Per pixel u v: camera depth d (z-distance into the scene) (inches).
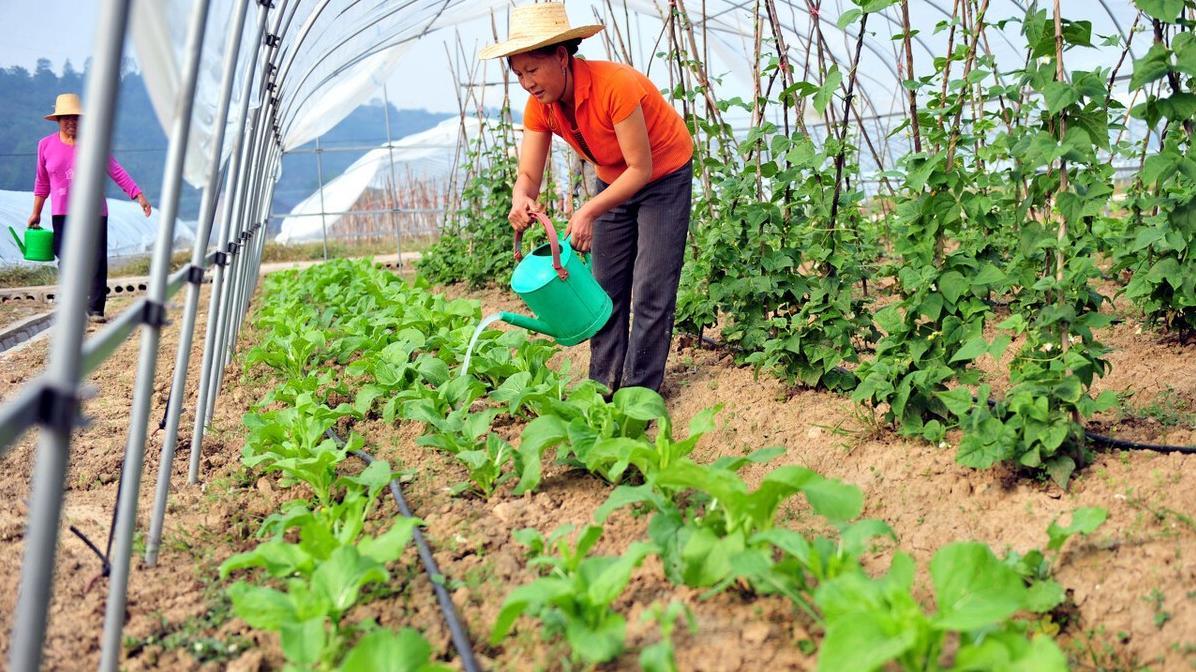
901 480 144.7
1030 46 141.9
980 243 187.0
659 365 179.8
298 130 565.9
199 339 317.1
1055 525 113.4
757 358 190.7
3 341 327.3
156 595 123.2
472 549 129.9
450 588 119.0
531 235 366.0
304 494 156.9
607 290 184.5
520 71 157.8
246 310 375.2
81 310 74.2
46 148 320.5
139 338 331.6
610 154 168.1
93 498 162.2
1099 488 132.2
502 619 98.6
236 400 228.5
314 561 114.7
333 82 494.0
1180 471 132.7
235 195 193.8
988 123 199.8
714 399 193.8
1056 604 104.9
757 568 97.8
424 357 205.6
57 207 323.6
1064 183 137.3
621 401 158.1
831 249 185.8
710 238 211.0
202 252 146.6
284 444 166.9
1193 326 198.2
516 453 152.0
